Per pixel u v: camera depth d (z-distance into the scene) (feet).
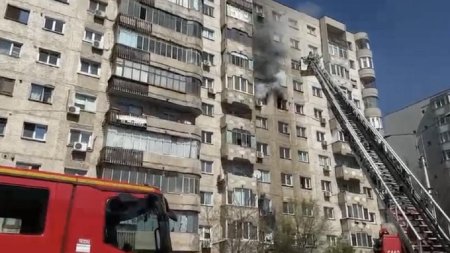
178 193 92.89
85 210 28.63
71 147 85.76
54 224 27.37
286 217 114.93
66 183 28.99
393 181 72.13
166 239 30.45
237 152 111.75
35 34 89.61
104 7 102.78
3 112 80.64
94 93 93.20
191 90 105.50
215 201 104.99
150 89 98.68
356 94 159.94
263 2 147.74
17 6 89.25
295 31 152.25
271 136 126.31
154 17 106.22
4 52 84.74
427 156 180.55
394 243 61.36
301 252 106.93
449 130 174.09
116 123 90.68
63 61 91.35
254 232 103.96
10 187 27.32
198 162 98.94
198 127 102.42
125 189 30.76
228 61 121.90
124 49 98.37
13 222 26.53
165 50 104.88
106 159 86.63
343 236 126.00
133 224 29.84
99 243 28.14
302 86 142.61
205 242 97.86
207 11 128.26
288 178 124.26
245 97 120.57
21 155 79.71
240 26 129.49
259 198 113.80
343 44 161.89
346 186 135.85
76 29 95.76
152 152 93.04
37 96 85.87
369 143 82.99
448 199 167.32
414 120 192.03
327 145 138.00
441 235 58.49
